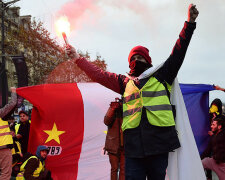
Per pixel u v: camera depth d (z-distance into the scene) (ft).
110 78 9.23
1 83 65.57
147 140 8.38
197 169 9.32
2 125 19.98
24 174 18.25
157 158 8.45
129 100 8.85
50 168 20.24
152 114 8.52
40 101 20.62
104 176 20.04
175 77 9.04
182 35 8.57
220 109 23.85
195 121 23.84
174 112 9.14
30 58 88.89
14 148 22.98
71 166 20.27
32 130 20.70
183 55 8.68
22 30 90.27
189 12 8.40
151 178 8.67
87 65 9.31
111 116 16.98
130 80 9.08
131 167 8.59
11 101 20.10
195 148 9.41
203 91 23.95
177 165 9.22
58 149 20.49
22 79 48.11
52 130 20.74
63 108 20.90
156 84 8.82
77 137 20.72
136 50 9.20
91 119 21.06
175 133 8.71
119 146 17.08
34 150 20.72
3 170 19.85
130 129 8.63
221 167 18.90
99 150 20.65
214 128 19.16
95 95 21.36
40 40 85.97
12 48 91.09
